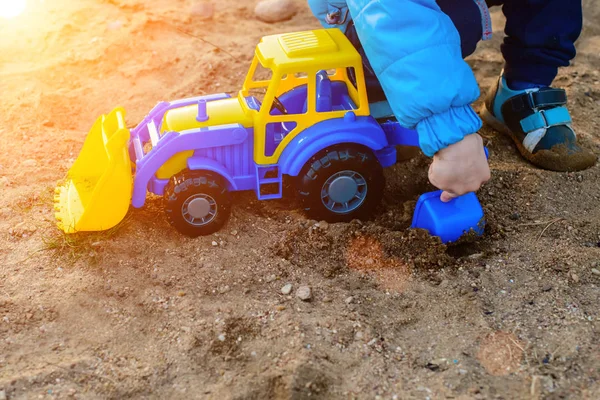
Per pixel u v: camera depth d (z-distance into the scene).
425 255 0.84
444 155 0.79
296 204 0.92
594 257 0.82
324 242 0.86
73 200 0.89
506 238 0.87
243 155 0.87
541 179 0.94
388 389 0.72
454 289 0.81
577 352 0.73
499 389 0.71
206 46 1.22
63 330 0.78
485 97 1.07
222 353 0.76
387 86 0.80
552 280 0.81
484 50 1.21
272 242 0.87
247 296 0.81
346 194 0.87
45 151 1.01
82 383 0.73
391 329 0.78
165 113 0.88
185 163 0.86
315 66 0.83
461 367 0.73
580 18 0.96
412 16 0.78
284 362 0.74
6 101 1.09
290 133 0.86
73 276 0.83
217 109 0.87
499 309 0.79
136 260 0.85
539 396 0.70
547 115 0.96
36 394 0.72
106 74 1.16
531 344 0.75
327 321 0.78
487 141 1.02
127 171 0.84
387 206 0.92
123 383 0.73
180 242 0.87
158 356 0.76
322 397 0.72
